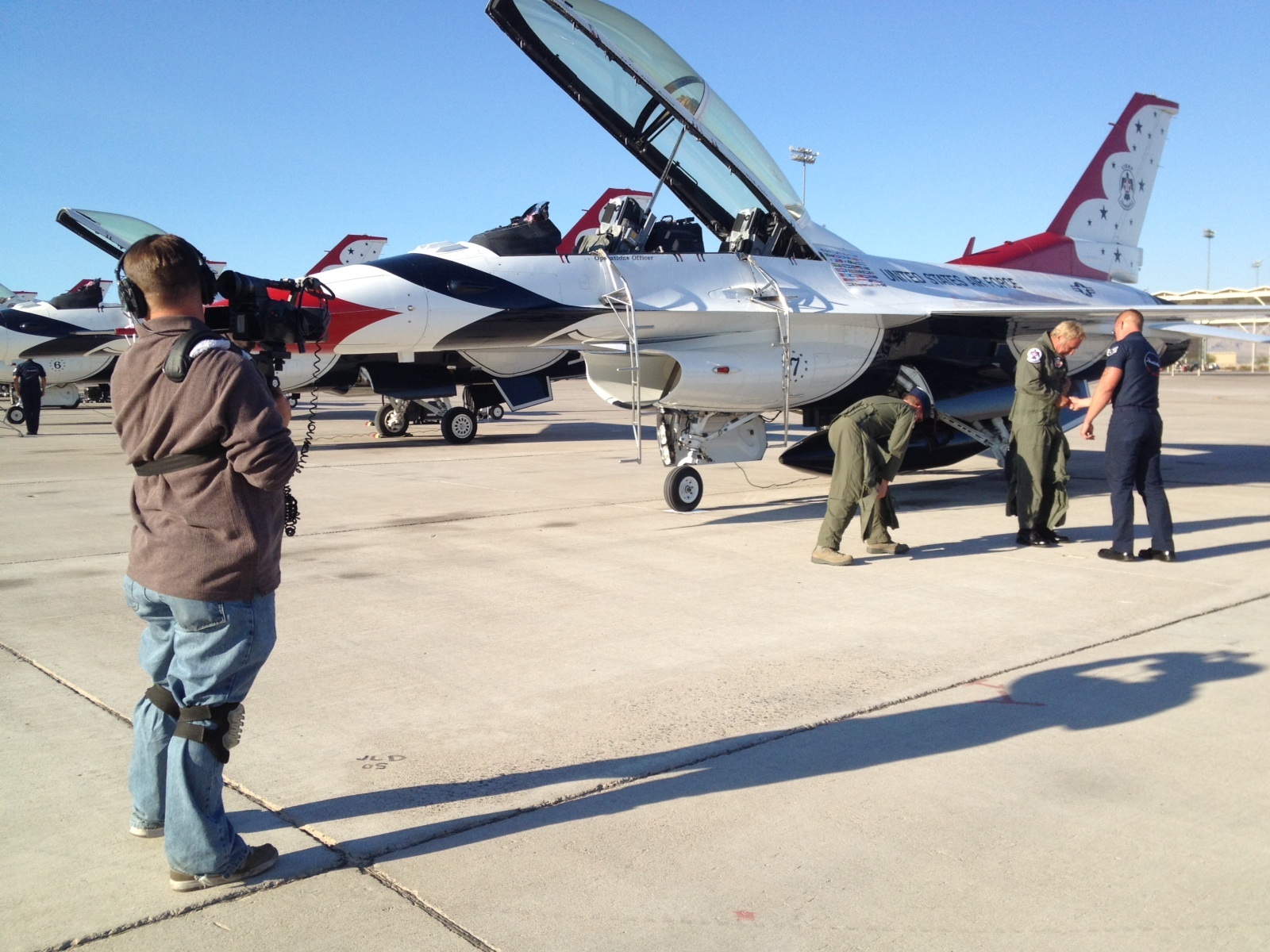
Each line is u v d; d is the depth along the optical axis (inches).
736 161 358.9
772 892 103.3
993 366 432.5
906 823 118.7
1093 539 305.6
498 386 725.3
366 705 161.9
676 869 108.2
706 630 205.5
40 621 216.2
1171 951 92.7
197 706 103.7
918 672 175.8
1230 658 182.1
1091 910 99.5
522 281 345.7
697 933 95.8
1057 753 139.4
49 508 391.9
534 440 738.8
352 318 329.7
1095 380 499.8
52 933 96.7
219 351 98.7
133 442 102.1
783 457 386.0
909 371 406.3
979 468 521.7
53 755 141.6
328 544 307.1
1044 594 233.6
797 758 138.6
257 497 102.5
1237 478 459.5
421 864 110.0
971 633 200.7
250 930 97.3
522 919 98.7
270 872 108.5
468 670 180.5
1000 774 132.6
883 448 285.4
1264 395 1355.8
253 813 122.9
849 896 102.3
